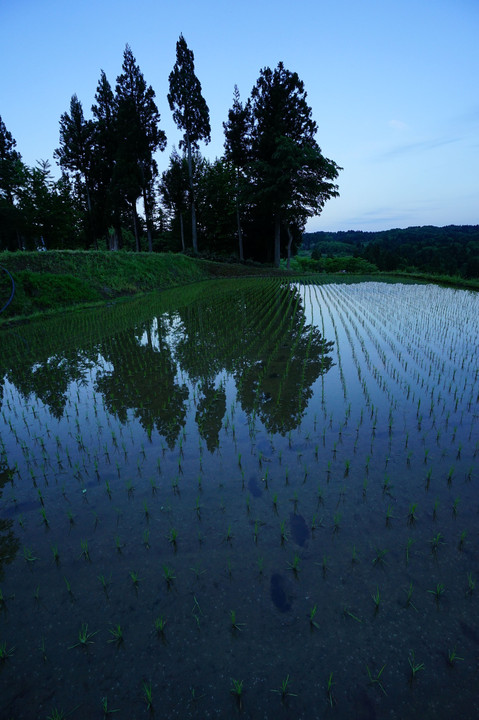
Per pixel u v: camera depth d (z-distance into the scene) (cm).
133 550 327
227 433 525
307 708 210
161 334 1153
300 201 3572
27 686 228
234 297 1956
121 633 255
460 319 1205
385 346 920
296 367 794
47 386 736
